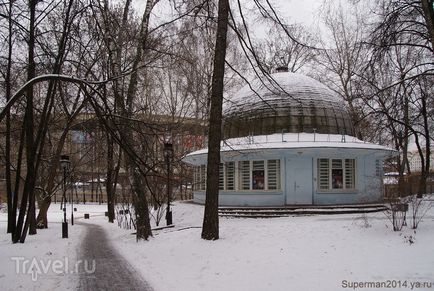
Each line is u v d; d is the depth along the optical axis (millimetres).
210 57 33031
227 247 13109
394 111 20156
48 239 19609
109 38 14711
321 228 16250
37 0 16531
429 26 11719
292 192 24766
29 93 16984
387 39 16562
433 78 21812
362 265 10078
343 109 27391
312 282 8773
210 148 14664
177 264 11680
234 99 28594
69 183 41812
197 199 31812
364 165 25969
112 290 9031
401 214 17125
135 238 18547
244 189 25703
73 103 22812
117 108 15453
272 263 10812
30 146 17438
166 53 19797
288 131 25359
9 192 21406
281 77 27641
